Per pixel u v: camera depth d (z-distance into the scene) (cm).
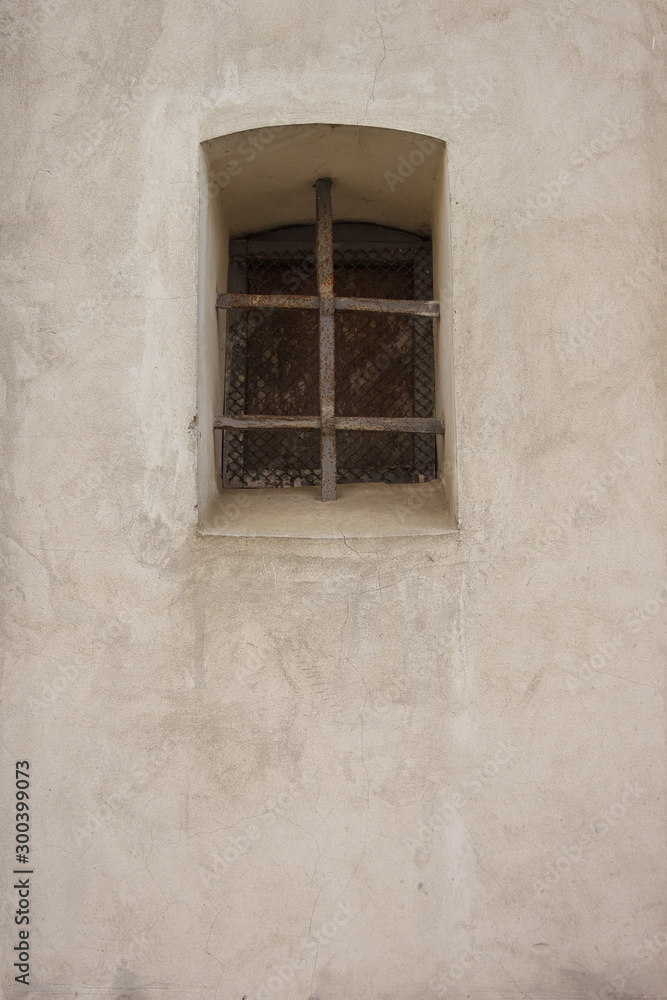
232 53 292
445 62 291
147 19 293
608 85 292
